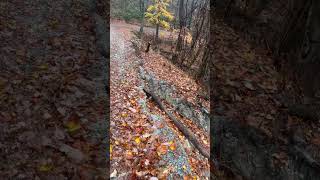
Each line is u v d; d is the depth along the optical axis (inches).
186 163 156.3
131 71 296.5
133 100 222.8
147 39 568.7
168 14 574.9
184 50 394.3
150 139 168.1
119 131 167.0
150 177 139.7
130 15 888.3
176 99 257.3
